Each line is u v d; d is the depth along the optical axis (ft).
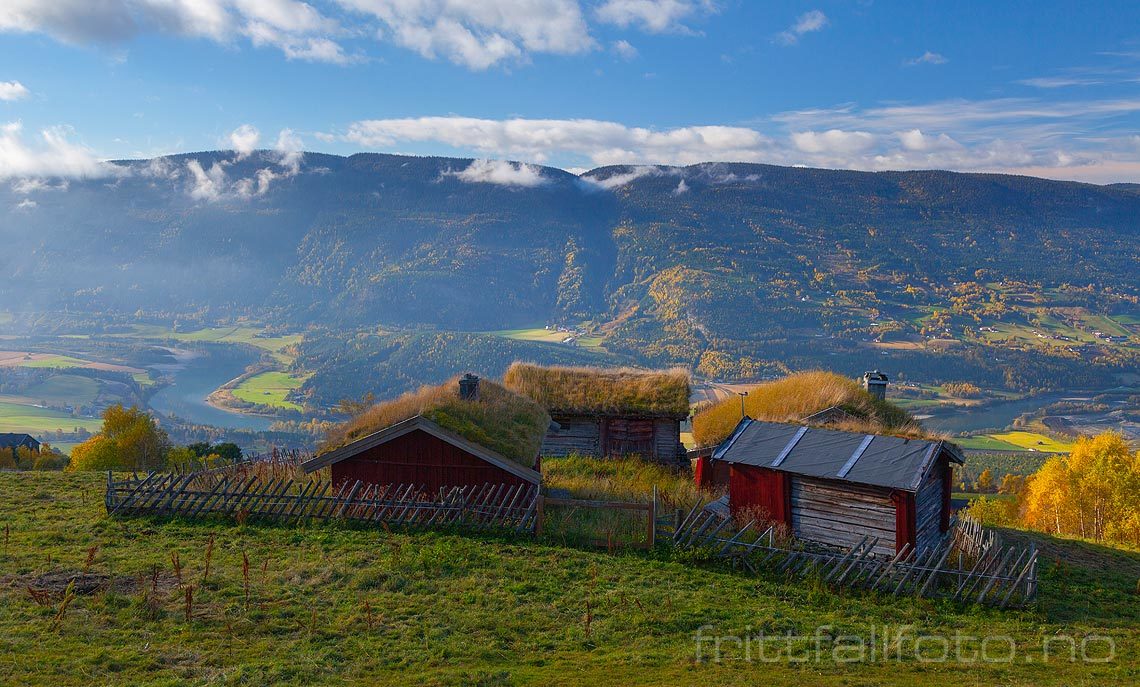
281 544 59.52
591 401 116.47
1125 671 45.65
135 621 43.16
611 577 56.03
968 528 72.64
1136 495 146.10
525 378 122.21
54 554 54.75
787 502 68.95
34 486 79.77
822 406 104.73
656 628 47.37
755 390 119.03
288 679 37.24
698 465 103.91
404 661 40.40
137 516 65.51
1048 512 155.84
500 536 63.41
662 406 115.55
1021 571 59.67
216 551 57.36
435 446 71.36
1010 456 579.07
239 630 42.93
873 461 66.39
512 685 38.17
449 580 53.11
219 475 76.59
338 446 75.05
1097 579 69.77
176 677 36.47
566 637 45.21
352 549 58.70
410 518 64.59
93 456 206.28
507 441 74.69
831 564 61.05
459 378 86.84
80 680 35.81
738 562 60.34
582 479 92.12
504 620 46.88
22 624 41.81
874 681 41.22
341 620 45.37
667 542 63.72
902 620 53.11
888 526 64.23
